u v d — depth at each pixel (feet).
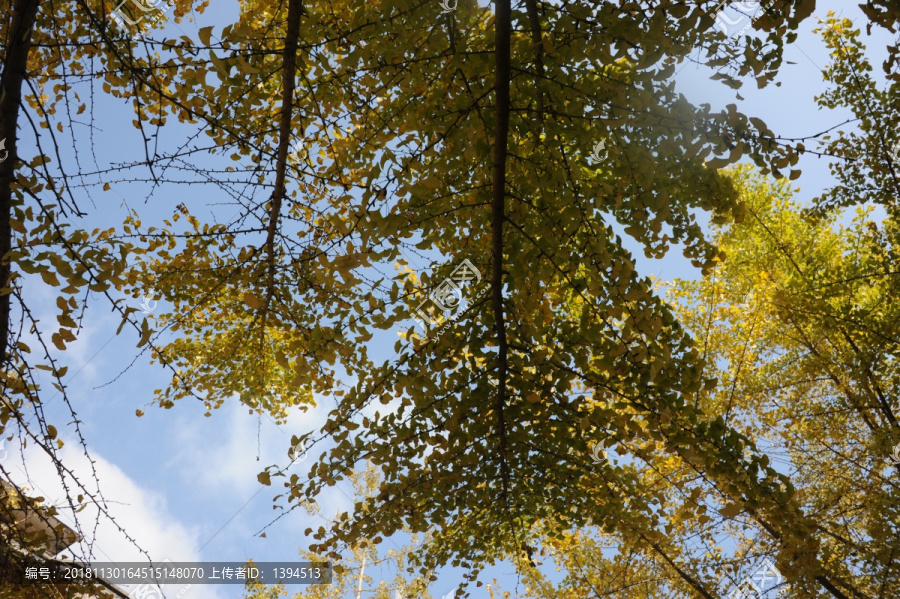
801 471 17.35
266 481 10.39
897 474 17.19
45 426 7.61
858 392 17.42
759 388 18.06
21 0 7.11
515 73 9.12
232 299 14.56
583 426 11.04
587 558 18.78
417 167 9.02
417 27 8.51
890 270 16.31
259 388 16.83
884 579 14.26
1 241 6.84
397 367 10.68
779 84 7.30
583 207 9.26
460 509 12.62
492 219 9.86
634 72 8.16
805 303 16.90
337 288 11.98
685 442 10.19
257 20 11.32
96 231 9.76
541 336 10.48
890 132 14.47
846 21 15.12
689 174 9.63
